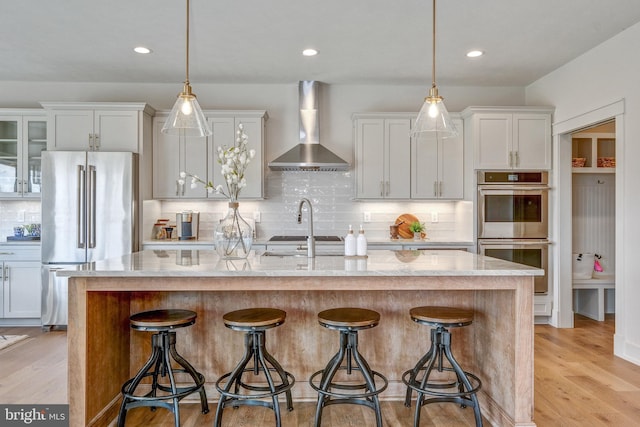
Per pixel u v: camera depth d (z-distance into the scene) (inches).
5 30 135.4
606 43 145.2
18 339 156.1
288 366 106.6
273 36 140.6
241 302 105.9
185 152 182.7
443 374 108.6
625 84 136.4
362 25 132.5
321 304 106.5
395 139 186.1
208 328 105.8
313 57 160.2
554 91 176.2
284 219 196.7
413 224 188.1
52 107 170.6
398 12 123.9
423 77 184.4
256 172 182.9
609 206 199.9
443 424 95.7
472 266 90.5
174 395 88.4
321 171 196.9
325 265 92.0
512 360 89.6
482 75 181.6
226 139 182.9
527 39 143.7
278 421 89.4
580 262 191.2
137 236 170.6
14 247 170.4
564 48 151.9
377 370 107.3
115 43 146.2
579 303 199.2
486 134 177.0
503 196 176.7
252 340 90.8
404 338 107.3
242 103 194.1
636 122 131.5
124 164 165.9
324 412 101.0
